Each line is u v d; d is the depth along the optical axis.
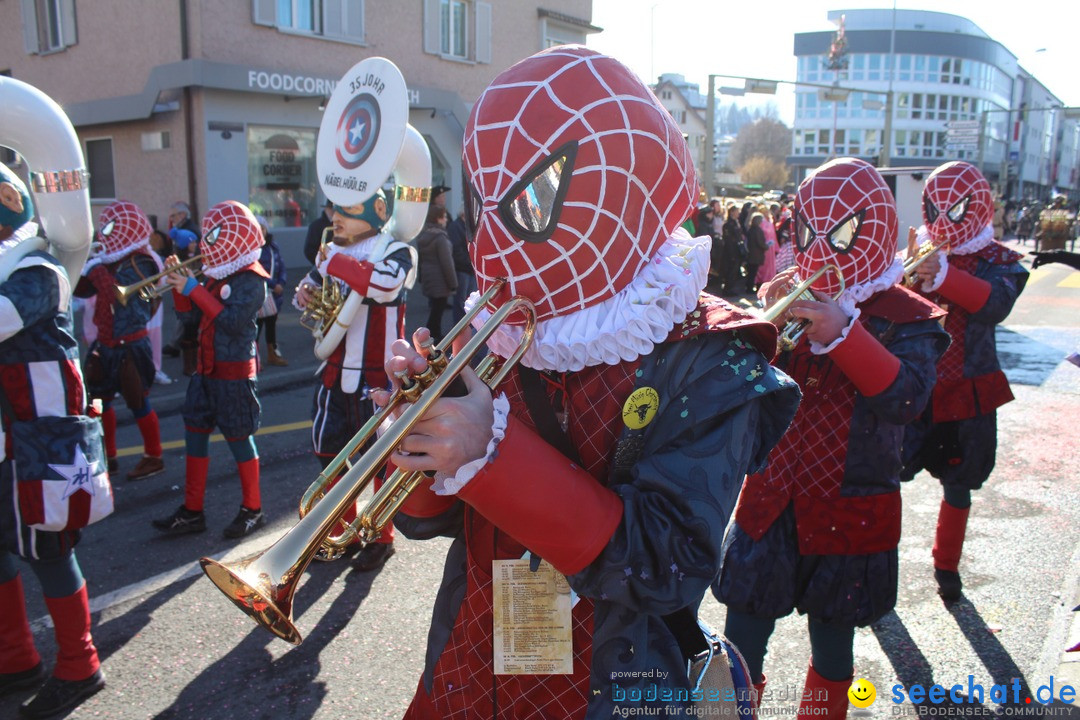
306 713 2.86
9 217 2.70
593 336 1.28
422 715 1.53
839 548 2.25
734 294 13.73
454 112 17.50
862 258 2.38
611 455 1.33
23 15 16.23
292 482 5.13
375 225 3.86
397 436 1.14
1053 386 7.43
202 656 3.20
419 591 3.73
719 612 3.53
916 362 2.28
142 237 5.15
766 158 66.50
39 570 2.80
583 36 20.78
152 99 14.09
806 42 58.75
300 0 14.76
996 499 4.70
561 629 1.37
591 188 1.24
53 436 2.67
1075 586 3.63
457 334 1.27
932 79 58.22
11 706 2.91
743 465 1.30
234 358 4.13
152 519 4.52
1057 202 21.58
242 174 14.54
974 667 3.03
